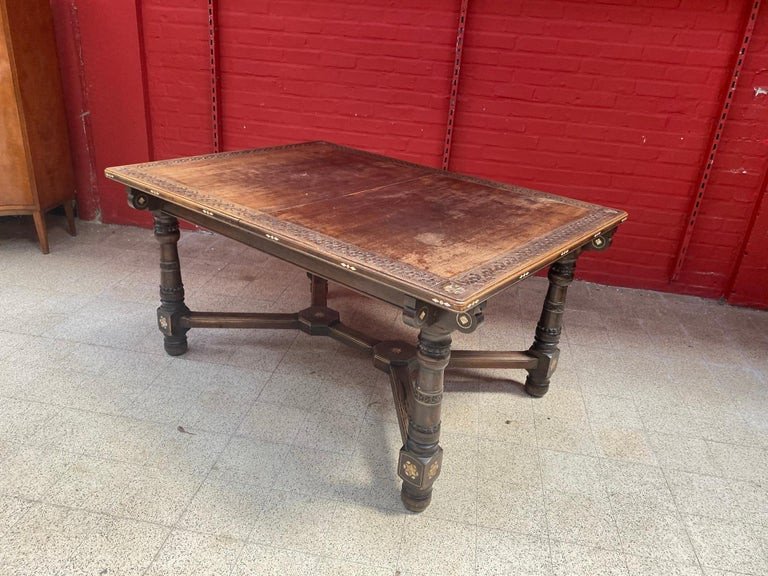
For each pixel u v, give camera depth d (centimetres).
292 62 335
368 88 333
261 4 325
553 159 329
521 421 226
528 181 336
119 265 332
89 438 200
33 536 162
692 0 286
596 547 172
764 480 203
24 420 206
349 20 320
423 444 171
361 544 168
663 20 292
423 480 172
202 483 185
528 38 307
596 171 326
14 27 299
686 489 197
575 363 268
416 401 168
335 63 331
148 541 164
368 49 325
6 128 309
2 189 320
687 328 306
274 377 242
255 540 167
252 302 303
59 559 156
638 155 318
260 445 204
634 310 323
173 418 213
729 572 167
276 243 180
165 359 248
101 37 338
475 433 218
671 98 304
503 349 277
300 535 169
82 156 370
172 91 350
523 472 200
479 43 312
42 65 322
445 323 151
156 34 338
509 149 331
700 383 259
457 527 176
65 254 341
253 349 261
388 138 342
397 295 155
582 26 300
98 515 171
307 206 194
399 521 177
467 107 326
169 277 238
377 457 202
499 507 185
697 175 316
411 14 313
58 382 228
